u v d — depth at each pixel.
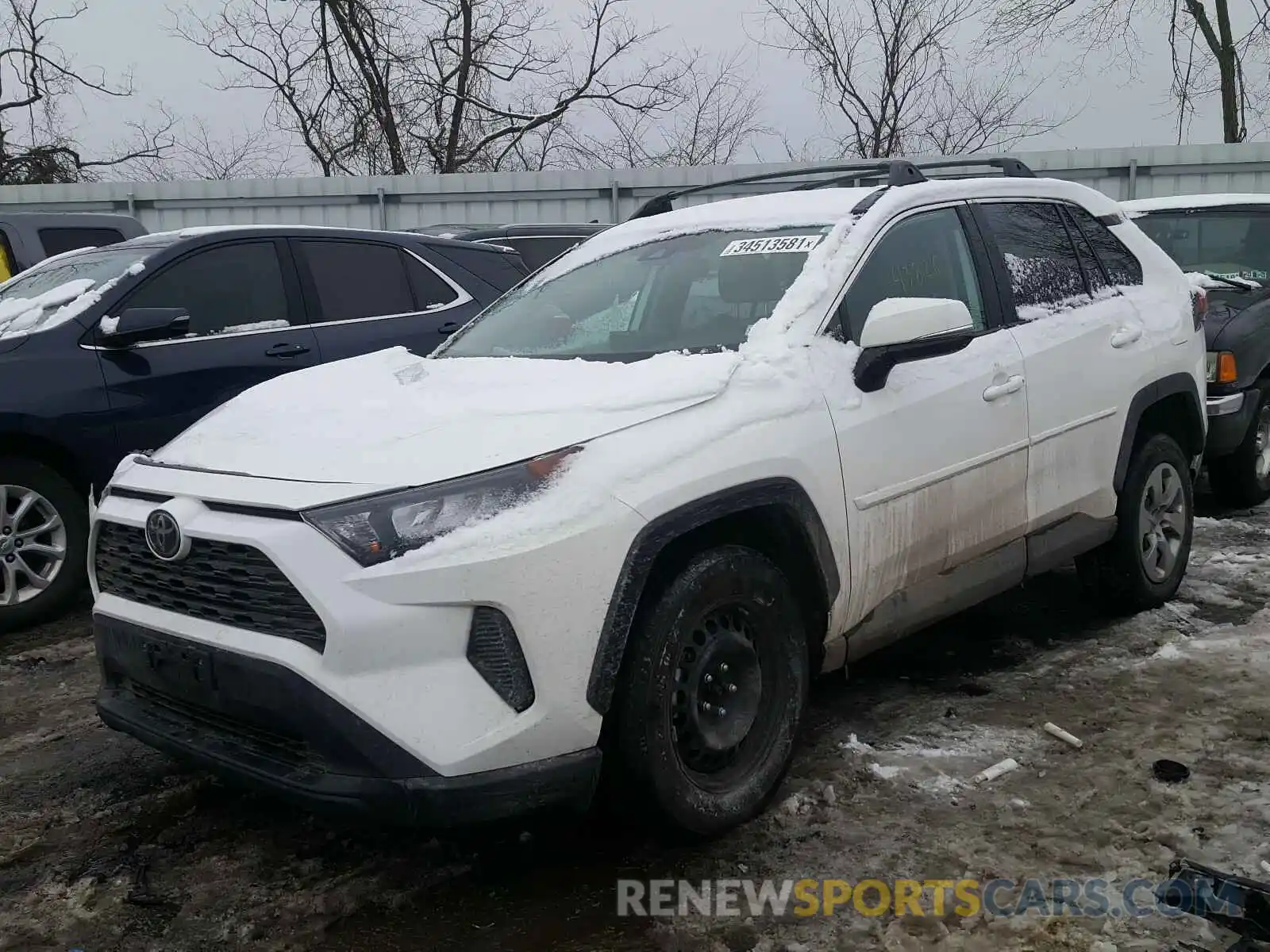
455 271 6.94
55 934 2.77
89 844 3.22
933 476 3.60
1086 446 4.30
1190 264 7.87
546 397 3.09
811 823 3.18
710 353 3.38
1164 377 4.70
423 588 2.54
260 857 3.12
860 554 3.36
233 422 3.32
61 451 5.30
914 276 3.82
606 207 15.67
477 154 24.23
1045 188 4.62
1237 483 6.89
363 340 6.33
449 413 3.03
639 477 2.78
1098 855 2.96
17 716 4.25
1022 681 4.22
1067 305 4.40
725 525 3.07
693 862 3.01
